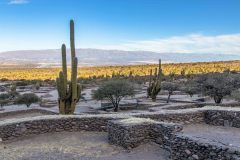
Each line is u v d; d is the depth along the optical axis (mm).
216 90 33438
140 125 13820
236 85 35219
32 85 76875
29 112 28406
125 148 13500
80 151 13297
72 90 19734
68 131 16406
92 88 65688
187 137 11680
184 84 54656
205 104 28250
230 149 10094
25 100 36500
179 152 11820
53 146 14023
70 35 19500
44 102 39156
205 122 17734
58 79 19797
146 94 47594
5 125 15047
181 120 17109
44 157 12453
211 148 10648
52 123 16219
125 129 13555
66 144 14328
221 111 17172
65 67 19750
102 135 15797
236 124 16641
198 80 40719
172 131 13172
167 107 26812
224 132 15609
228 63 136875
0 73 141500
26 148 13750
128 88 32531
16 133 15359
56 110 27453
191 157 11320
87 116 16625
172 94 47188
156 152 13023
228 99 36250
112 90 31859
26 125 15672
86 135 15797
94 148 13734
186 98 39656
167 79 74188
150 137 14062
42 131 16031
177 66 137125
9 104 39906
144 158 12367
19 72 147125
